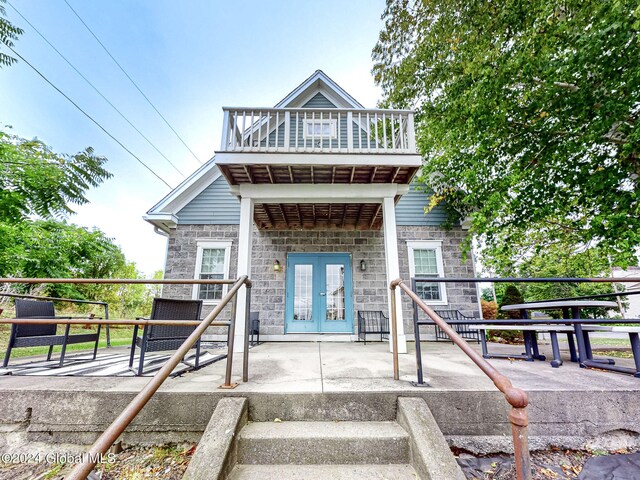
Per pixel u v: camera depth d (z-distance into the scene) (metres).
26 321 2.28
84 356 4.36
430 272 7.50
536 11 5.53
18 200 7.56
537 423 2.24
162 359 3.88
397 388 2.31
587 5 4.99
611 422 2.25
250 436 1.94
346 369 3.07
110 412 2.23
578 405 2.27
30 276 8.26
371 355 4.16
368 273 7.32
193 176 7.64
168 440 2.20
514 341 6.95
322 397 2.22
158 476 1.97
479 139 6.73
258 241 7.46
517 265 7.80
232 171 4.70
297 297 7.17
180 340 3.12
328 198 5.14
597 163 5.68
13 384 2.45
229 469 1.76
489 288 22.58
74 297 9.89
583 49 4.91
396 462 1.90
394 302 2.76
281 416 2.19
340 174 4.88
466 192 7.47
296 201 5.24
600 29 4.79
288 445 1.92
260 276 7.25
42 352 5.23
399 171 4.81
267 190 5.06
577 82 5.46
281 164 4.47
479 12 6.49
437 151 8.47
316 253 7.41
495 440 2.18
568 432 2.23
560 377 2.74
